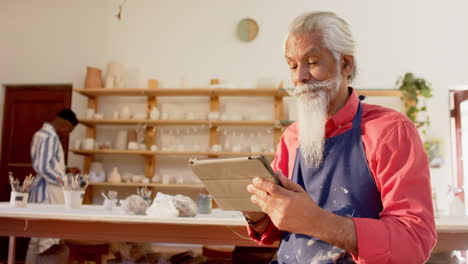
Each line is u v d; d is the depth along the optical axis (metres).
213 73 5.32
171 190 5.20
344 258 1.00
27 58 5.54
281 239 1.21
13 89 5.57
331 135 1.11
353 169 1.04
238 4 5.40
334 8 5.26
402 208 0.91
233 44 5.34
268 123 4.93
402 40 5.15
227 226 1.90
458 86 5.05
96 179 5.00
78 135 5.34
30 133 5.47
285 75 5.22
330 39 1.08
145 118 5.10
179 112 5.11
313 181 1.11
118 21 5.52
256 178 0.87
